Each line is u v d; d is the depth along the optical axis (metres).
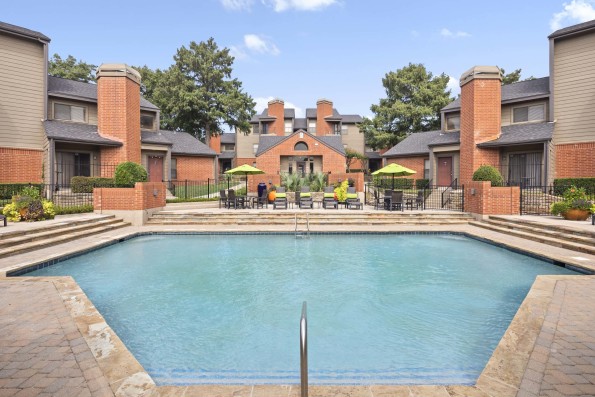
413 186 26.14
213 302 6.26
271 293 6.74
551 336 3.94
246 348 4.56
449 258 9.37
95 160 21.33
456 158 24.48
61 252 8.89
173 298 6.45
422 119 37.59
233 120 39.25
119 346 3.76
